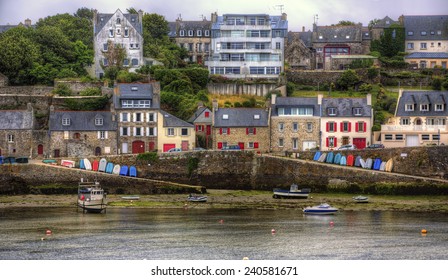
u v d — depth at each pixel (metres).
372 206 151.00
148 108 183.00
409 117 183.00
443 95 184.50
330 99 185.25
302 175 167.50
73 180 166.38
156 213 143.00
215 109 183.62
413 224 132.88
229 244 118.56
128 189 166.50
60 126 180.62
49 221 135.00
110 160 170.25
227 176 170.25
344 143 183.12
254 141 182.50
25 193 166.00
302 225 131.88
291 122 182.62
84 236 123.38
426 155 168.38
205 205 151.88
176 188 166.12
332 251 114.81
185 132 183.88
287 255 112.81
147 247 116.69
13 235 123.88
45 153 180.12
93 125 181.50
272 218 138.00
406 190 162.75
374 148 171.12
